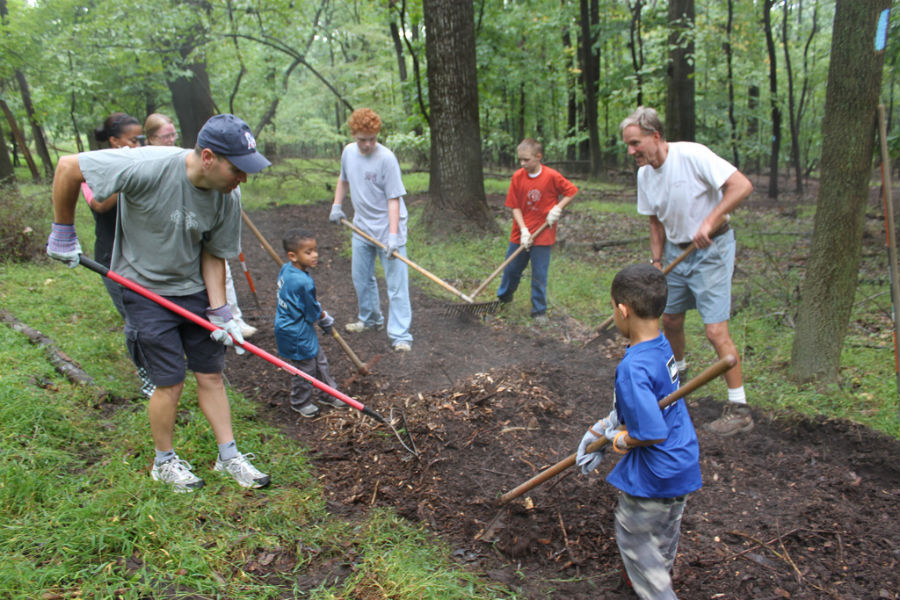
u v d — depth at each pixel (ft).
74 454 11.15
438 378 16.42
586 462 8.94
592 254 30.35
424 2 32.32
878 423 13.16
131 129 13.75
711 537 10.21
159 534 9.05
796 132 56.39
